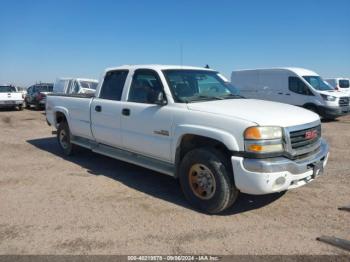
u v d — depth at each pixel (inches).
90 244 145.6
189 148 193.8
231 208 183.6
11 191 211.8
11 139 402.0
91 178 237.3
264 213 176.7
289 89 634.8
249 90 701.3
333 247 142.0
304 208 182.5
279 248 141.6
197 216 173.6
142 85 217.5
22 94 875.4
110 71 248.2
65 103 290.7
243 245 144.3
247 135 157.8
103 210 181.3
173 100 194.2
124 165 272.7
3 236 153.1
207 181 175.2
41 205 188.5
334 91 612.7
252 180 156.2
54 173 250.2
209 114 173.2
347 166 265.0
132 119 215.2
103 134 244.2
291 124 164.7
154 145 202.2
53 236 152.6
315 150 179.3
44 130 485.4
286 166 157.3
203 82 218.7
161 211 179.9
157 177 239.9
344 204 187.5
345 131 462.9
